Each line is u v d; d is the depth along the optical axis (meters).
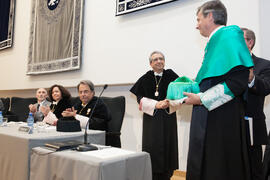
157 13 3.27
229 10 2.63
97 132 1.90
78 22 4.33
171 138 2.39
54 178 1.34
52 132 1.84
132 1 3.47
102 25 4.00
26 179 1.47
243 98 1.26
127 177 1.31
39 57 5.12
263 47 2.37
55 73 4.81
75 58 4.30
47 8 5.04
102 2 4.05
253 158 1.67
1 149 1.72
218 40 1.25
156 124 2.36
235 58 1.14
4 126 2.29
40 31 5.16
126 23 3.65
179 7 3.04
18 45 5.96
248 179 1.13
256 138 1.66
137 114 3.77
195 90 1.40
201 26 1.38
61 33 4.64
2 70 6.45
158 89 2.52
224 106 1.22
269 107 2.41
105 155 1.32
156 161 2.31
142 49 3.41
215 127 1.21
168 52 3.12
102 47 3.97
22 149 1.52
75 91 4.83
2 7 6.54
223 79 1.21
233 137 1.18
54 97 3.38
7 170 1.64
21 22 5.95
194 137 1.27
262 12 2.39
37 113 2.70
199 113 1.29
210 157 1.19
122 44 3.68
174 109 2.22
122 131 3.93
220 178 1.15
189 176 1.26
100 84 3.95
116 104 2.85
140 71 3.41
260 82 1.45
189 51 2.91
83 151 1.41
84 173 1.19
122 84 3.79
